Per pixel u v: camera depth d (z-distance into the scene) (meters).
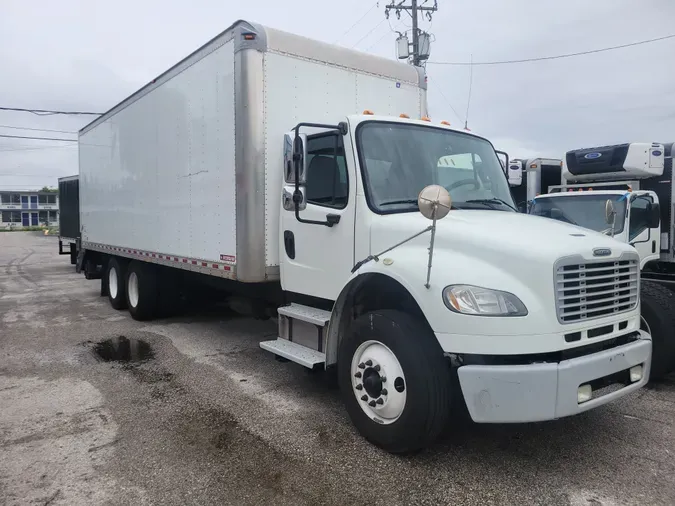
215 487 3.46
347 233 4.43
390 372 3.76
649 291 5.42
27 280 15.86
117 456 3.91
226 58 5.55
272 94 5.29
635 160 9.49
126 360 6.47
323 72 5.64
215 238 5.96
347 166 4.43
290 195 4.63
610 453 3.86
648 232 8.47
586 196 8.59
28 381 5.70
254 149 5.19
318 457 3.85
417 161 4.63
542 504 3.20
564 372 3.19
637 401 4.93
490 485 3.43
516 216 4.34
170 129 7.00
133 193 8.43
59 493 3.40
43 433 4.33
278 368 6.08
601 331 3.56
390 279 3.92
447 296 3.43
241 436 4.23
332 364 4.46
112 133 9.32
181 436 4.25
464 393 3.36
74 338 7.66
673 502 3.21
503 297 3.29
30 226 86.94
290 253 5.14
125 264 9.64
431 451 3.91
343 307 4.36
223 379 5.69
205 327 8.32
